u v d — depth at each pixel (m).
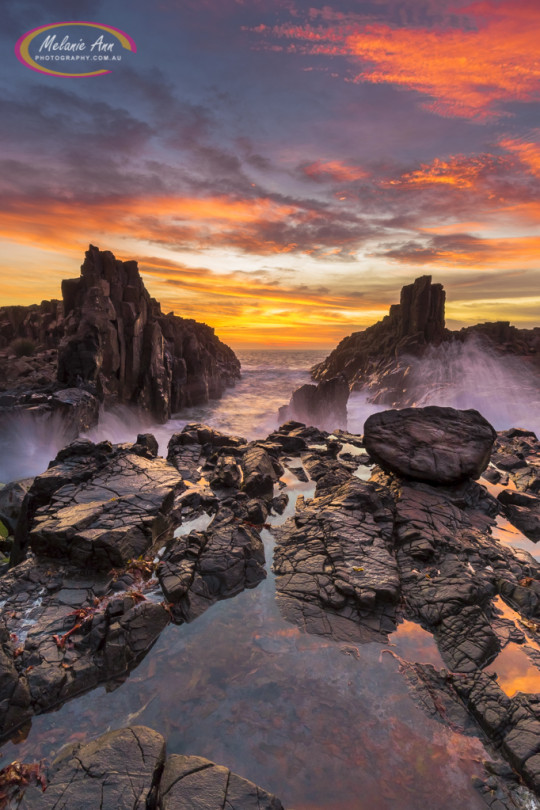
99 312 41.12
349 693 4.97
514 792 3.88
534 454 12.88
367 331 96.12
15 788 3.88
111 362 42.38
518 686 5.09
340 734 4.48
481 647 5.52
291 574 7.21
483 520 9.10
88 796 3.53
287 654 5.58
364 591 6.43
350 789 3.95
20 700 4.68
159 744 4.08
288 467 12.66
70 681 5.01
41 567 7.20
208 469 12.01
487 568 7.21
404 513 8.84
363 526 8.26
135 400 46.94
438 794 3.89
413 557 7.50
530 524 8.85
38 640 5.58
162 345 51.16
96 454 10.90
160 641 5.81
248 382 102.50
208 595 6.68
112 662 5.26
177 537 8.19
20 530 9.40
